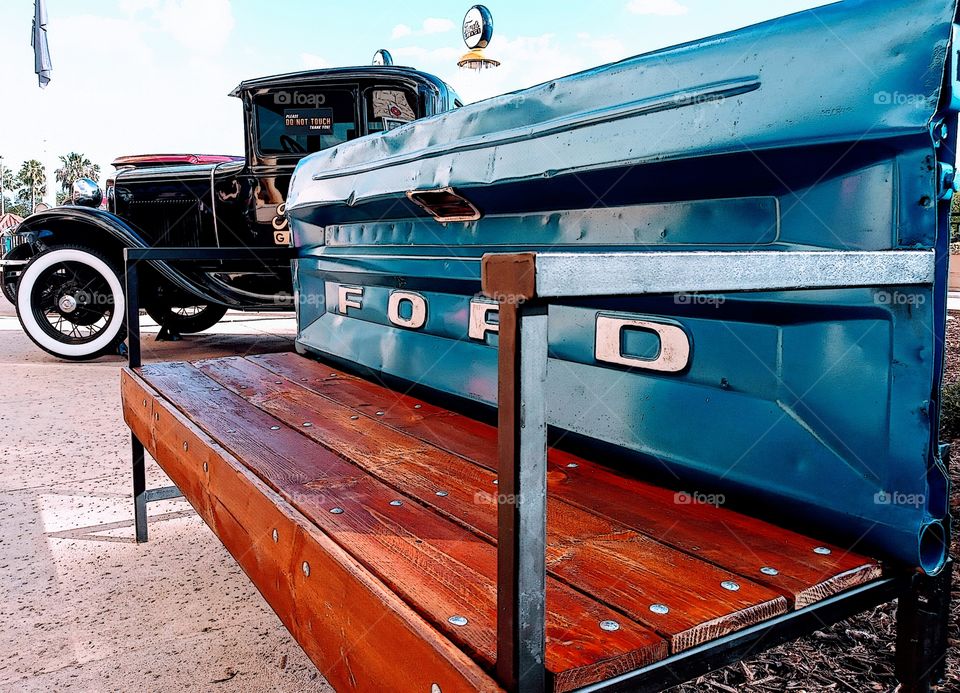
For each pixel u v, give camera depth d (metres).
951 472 2.57
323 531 1.06
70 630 1.79
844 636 1.63
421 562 0.94
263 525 1.22
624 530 1.07
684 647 0.77
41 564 2.17
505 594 0.66
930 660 1.01
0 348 6.46
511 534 0.64
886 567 0.97
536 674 0.67
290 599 1.11
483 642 0.72
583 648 0.73
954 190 0.93
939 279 0.93
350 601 0.91
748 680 1.47
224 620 1.84
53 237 5.66
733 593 0.86
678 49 1.20
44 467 3.11
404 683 0.79
